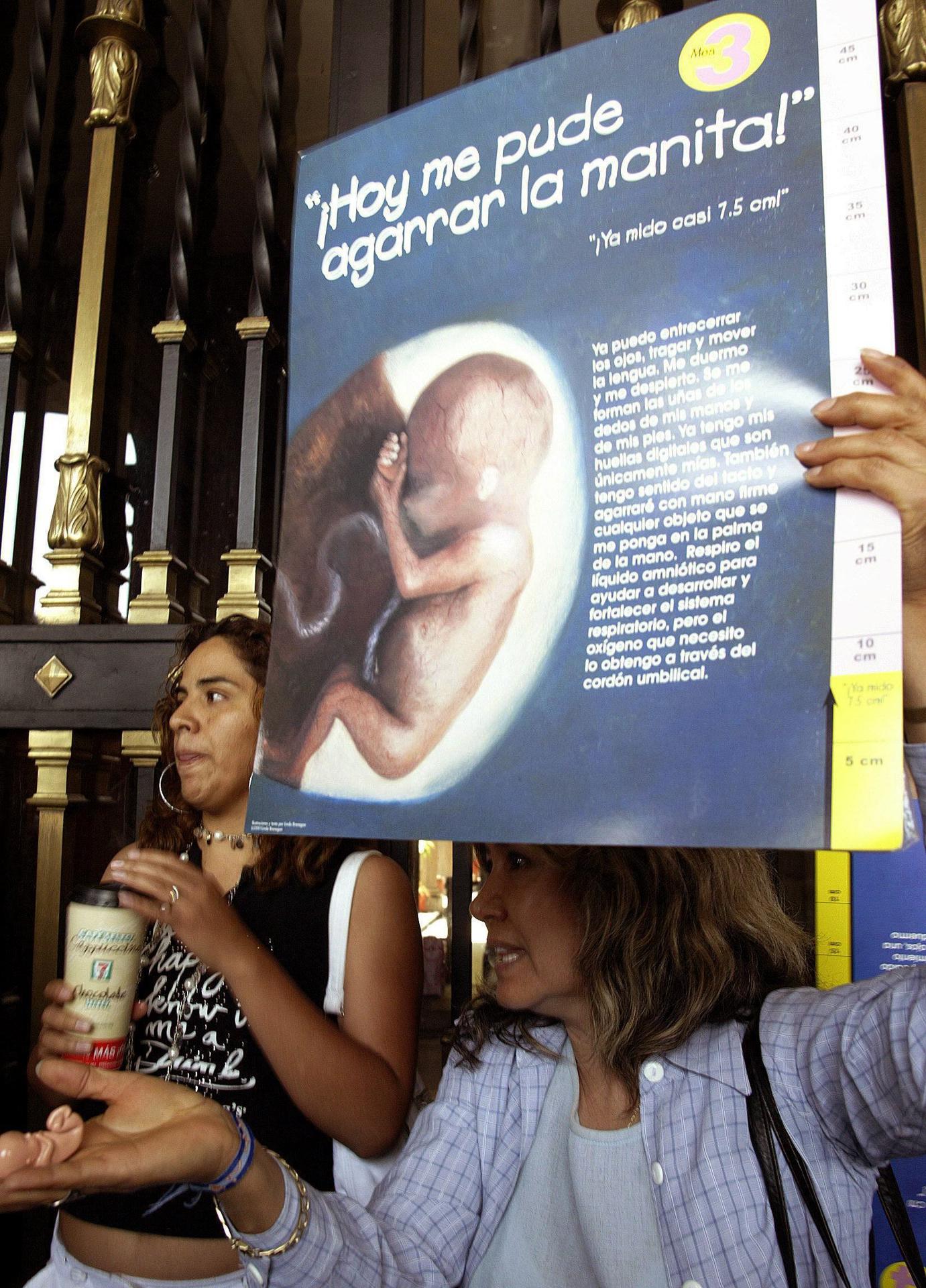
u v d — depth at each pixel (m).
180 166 2.18
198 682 1.40
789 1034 0.95
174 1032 1.23
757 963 1.02
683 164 0.81
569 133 0.86
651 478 0.77
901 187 1.94
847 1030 0.90
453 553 0.83
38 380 2.46
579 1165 0.98
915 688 0.73
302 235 0.98
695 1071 0.96
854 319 0.72
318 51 2.55
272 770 0.86
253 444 2.00
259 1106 1.18
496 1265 1.02
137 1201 1.15
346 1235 0.92
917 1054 0.81
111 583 2.17
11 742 2.14
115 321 2.40
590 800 0.73
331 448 0.91
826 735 0.68
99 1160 0.75
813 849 0.66
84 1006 0.97
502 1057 1.12
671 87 0.82
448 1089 1.13
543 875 1.04
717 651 0.72
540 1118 1.07
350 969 1.23
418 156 0.94
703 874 0.99
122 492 2.23
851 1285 0.86
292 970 1.24
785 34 0.78
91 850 1.99
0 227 2.55
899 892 1.54
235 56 2.57
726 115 0.80
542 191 0.87
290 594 0.89
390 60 1.95
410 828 0.79
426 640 0.83
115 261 2.14
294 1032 1.09
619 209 0.83
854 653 0.68
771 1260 0.86
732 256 0.77
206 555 2.34
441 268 0.90
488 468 0.83
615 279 0.81
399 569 0.85
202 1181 0.82
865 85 0.75
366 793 0.81
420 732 0.81
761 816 0.68
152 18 2.46
